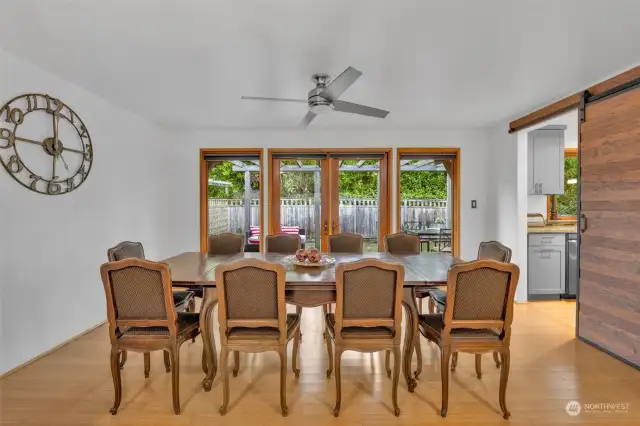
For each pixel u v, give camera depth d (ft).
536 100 11.37
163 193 15.29
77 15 6.36
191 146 16.03
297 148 16.02
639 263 8.21
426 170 16.44
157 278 6.53
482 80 9.67
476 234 16.06
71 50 7.82
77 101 10.16
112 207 11.82
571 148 15.98
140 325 6.61
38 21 6.57
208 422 6.34
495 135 15.43
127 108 12.35
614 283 8.87
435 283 7.12
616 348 8.82
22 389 7.39
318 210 16.44
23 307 8.40
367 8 6.14
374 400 7.03
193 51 7.84
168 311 6.60
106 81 9.75
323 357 8.98
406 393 7.29
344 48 7.68
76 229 10.12
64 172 9.67
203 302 7.39
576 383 7.64
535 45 7.57
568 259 13.91
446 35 7.13
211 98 11.21
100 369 8.25
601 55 8.07
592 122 9.68
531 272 13.87
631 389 7.40
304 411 6.67
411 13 6.31
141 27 6.79
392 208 16.05
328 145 16.02
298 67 8.70
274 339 6.64
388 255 10.69
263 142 16.06
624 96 8.63
